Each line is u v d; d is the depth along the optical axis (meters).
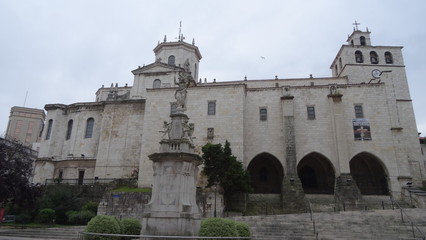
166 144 15.37
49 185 40.81
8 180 30.05
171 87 43.56
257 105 42.62
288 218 25.27
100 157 44.12
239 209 34.25
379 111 40.41
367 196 37.25
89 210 34.12
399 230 21.50
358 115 40.59
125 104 46.19
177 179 14.64
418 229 20.05
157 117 41.75
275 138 40.84
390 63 55.41
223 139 39.34
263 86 53.44
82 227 26.73
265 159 44.75
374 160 41.09
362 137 39.62
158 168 15.00
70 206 34.59
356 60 55.66
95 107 49.03
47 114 51.44
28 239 18.98
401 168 38.06
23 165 32.31
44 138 50.28
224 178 31.84
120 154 43.88
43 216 32.62
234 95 41.09
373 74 53.91
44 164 46.75
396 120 42.53
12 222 33.22
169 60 54.69
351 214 25.84
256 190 43.72
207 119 40.59
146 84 49.47
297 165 41.28
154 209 14.37
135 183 38.97
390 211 26.66
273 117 41.75
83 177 45.31
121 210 32.41
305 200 34.94
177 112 16.56
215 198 31.00
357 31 58.59
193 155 15.09
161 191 14.60
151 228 13.99
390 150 38.84
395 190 37.28
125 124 45.25
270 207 35.81
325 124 40.84
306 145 40.41
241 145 38.81
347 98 41.44
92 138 47.50
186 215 13.97
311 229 22.23
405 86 52.81
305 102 42.16
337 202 35.62
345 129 39.91
